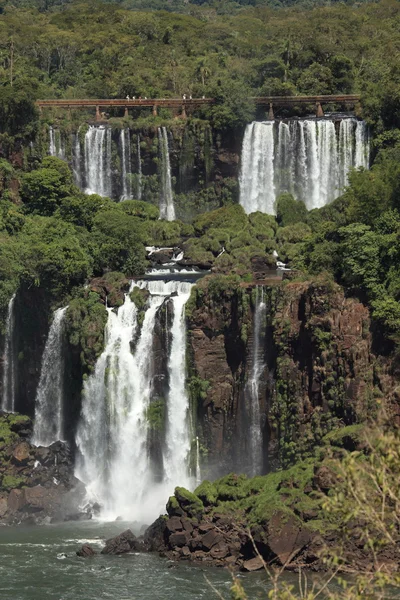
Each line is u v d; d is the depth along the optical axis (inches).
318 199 5959.6
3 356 4899.1
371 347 4148.6
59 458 4549.7
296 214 5492.1
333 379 4158.5
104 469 4559.5
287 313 4298.7
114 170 6127.0
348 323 4188.0
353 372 4121.6
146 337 4559.5
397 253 4259.4
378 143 5807.1
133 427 4532.5
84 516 4244.6
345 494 2122.3
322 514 3501.5
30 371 4810.5
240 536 3595.0
